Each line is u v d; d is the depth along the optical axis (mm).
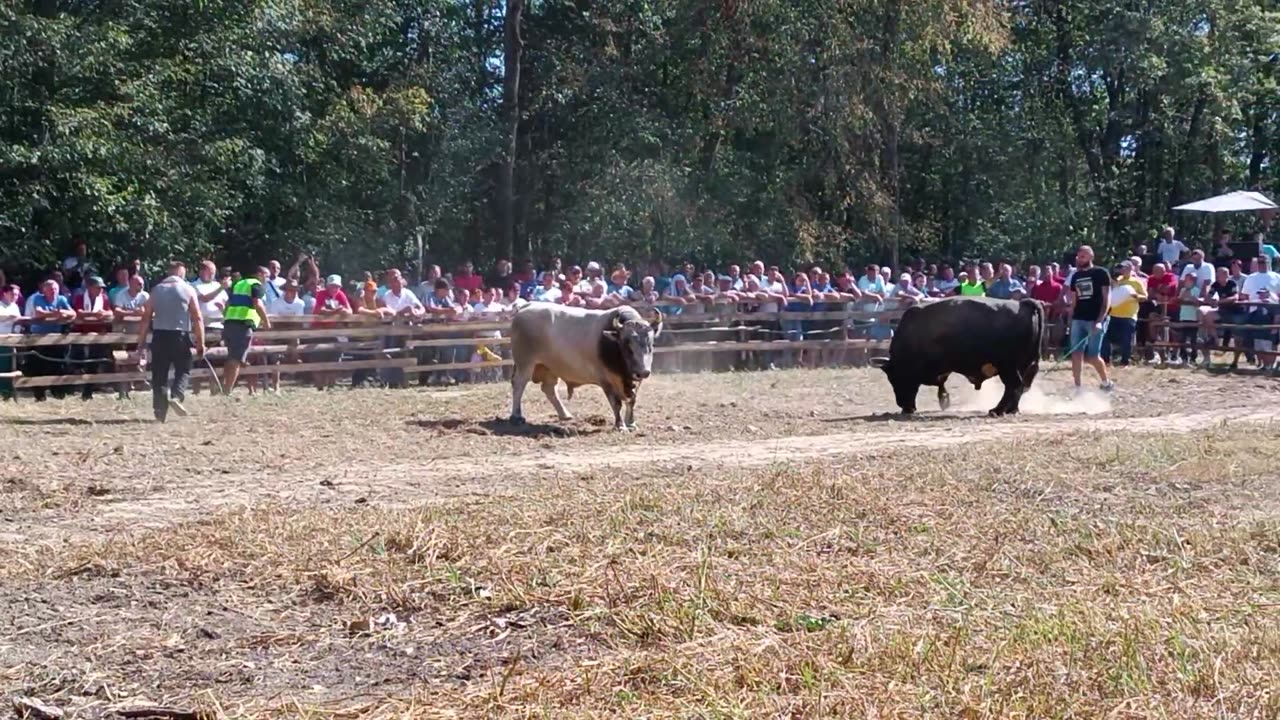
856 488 10586
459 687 6070
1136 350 25312
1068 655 6168
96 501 10953
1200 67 38531
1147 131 40188
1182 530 9086
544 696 5828
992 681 5816
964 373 17516
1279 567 8109
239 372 20078
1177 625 6684
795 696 5738
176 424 16078
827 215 34250
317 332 20766
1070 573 7969
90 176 23547
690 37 32781
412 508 10047
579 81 34281
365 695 6020
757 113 32156
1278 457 12219
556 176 35438
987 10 32938
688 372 23562
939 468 11648
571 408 17969
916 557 8328
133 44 26172
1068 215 37906
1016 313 17328
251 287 18750
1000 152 38219
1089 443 13305
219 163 26453
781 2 31719
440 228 35219
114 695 6059
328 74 32156
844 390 20516
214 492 11391
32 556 8664
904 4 31766
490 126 34562
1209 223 41719
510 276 25016
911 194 39156
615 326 15547
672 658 6270
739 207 33406
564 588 7504
